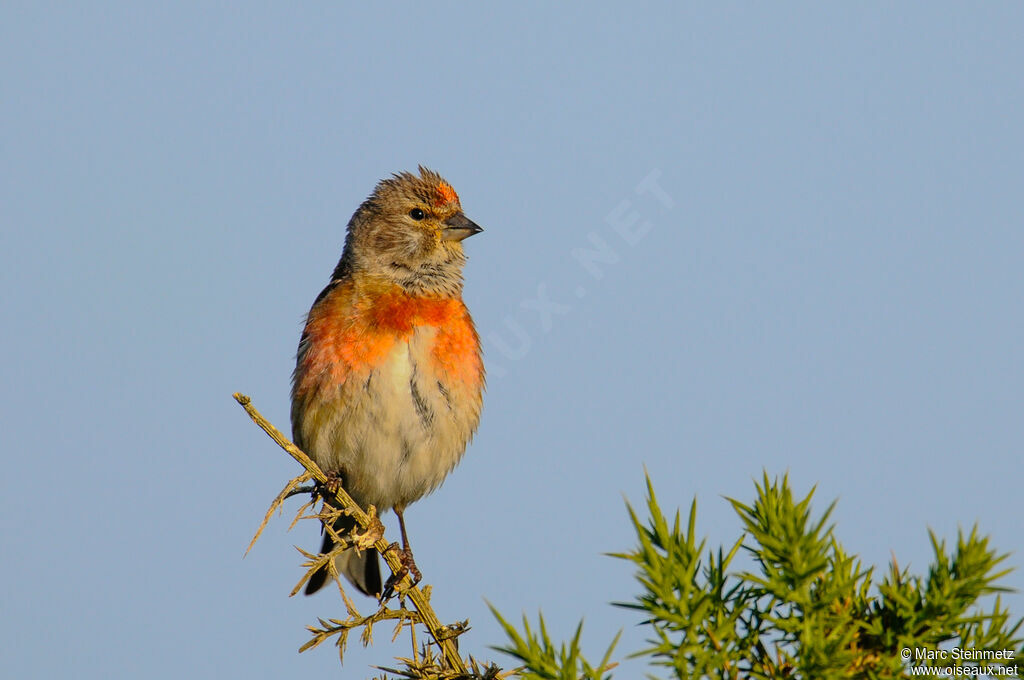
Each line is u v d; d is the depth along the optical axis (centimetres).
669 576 339
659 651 333
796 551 332
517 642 334
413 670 512
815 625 333
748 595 354
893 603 354
